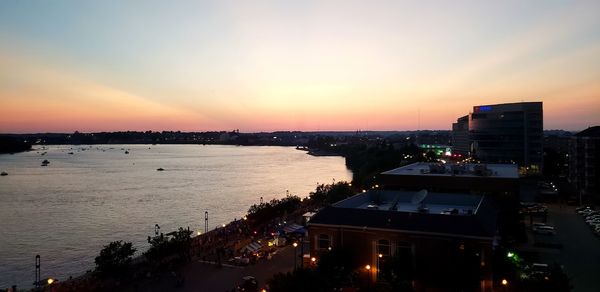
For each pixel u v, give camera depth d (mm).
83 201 194625
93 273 76250
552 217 113812
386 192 79000
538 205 120562
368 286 52438
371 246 61344
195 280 70875
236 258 80250
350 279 57531
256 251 85250
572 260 74812
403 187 95875
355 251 62125
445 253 57281
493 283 57688
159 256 79625
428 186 93688
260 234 105562
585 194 139875
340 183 157750
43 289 70188
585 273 67875
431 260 57906
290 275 48156
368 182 157750
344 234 62750
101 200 197625
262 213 119500
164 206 182875
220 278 71562
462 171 98375
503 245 71625
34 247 119688
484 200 71250
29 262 106312
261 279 70375
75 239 128000
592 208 122812
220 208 178375
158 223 149625
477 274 55594
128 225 146375
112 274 72562
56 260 108000
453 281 56219
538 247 83125
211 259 83312
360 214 63594
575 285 62656
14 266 103312
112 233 135500
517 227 84938
